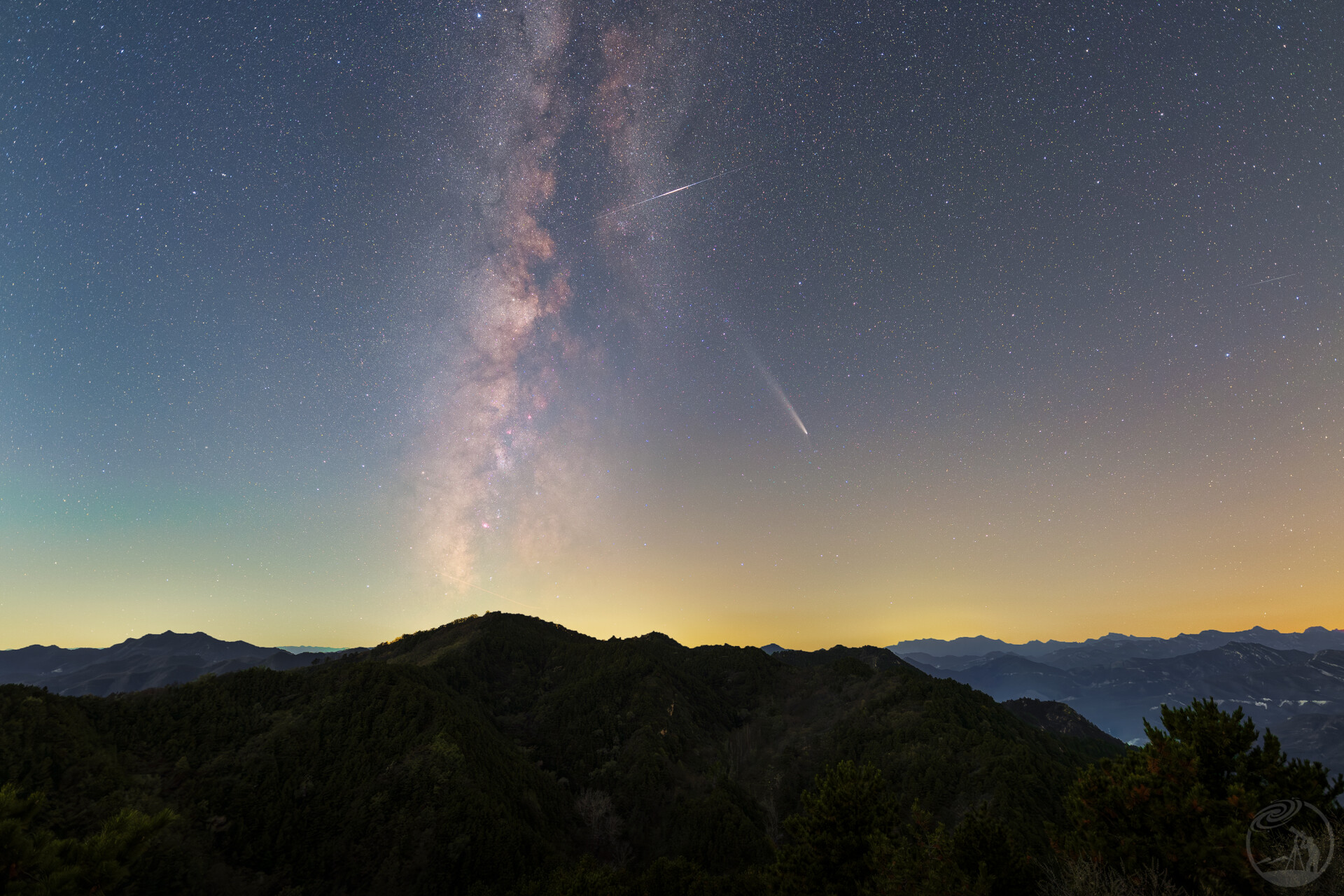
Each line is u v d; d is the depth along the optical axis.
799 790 72.25
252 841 50.47
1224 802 14.13
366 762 58.91
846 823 21.27
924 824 18.31
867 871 20.19
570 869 53.44
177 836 48.22
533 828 58.22
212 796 53.28
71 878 8.12
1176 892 13.63
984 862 15.38
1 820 8.23
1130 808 15.26
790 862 21.89
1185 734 16.11
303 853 50.19
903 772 66.69
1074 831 16.19
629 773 73.31
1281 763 15.01
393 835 51.78
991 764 60.78
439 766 58.34
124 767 54.47
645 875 32.53
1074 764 74.75
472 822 52.47
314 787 56.28
